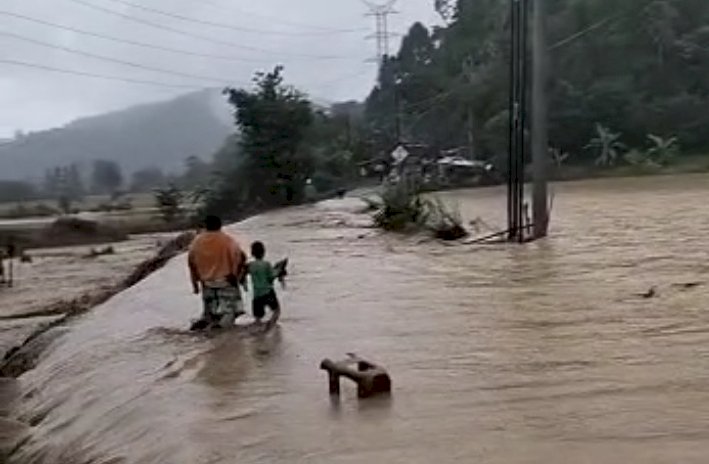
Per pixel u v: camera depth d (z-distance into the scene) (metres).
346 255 24.09
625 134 79.00
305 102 65.25
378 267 20.72
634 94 79.62
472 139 84.62
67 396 11.52
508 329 11.97
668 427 7.17
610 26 82.50
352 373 8.78
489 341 11.22
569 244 23.59
